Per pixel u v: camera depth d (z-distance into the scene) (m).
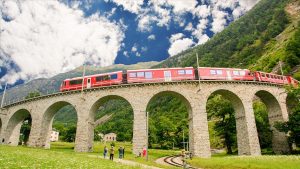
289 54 98.81
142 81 44.78
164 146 79.12
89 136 44.50
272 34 165.88
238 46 185.88
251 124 43.50
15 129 58.78
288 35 142.38
